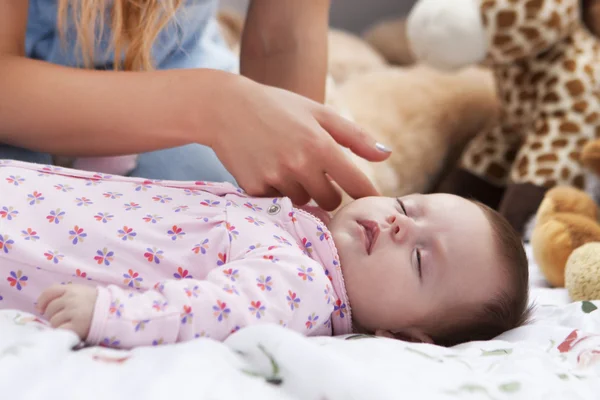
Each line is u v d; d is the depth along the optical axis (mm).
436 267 1049
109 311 791
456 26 1777
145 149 1119
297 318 914
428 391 700
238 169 1072
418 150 2053
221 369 697
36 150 1155
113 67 1276
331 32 2617
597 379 806
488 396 721
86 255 955
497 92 2035
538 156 1752
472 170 1993
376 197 1119
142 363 700
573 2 1792
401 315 1037
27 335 739
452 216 1094
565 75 1803
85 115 1076
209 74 1074
